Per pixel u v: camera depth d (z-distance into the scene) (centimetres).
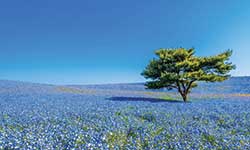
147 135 805
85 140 716
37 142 659
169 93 3834
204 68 2466
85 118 1099
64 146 655
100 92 3503
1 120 1008
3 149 619
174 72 2430
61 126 899
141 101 2112
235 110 1519
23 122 975
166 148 691
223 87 4972
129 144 699
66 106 1548
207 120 1178
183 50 2373
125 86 5416
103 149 638
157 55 2489
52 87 3884
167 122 1092
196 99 2839
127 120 1099
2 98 2073
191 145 709
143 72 2523
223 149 694
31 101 1856
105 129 870
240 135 876
